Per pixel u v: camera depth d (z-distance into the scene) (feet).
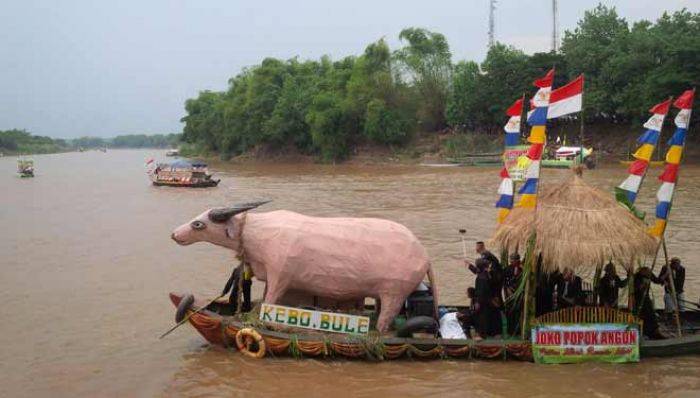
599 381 34.47
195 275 60.44
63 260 68.08
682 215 87.04
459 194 121.39
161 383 34.86
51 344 41.47
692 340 37.37
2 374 36.47
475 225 84.48
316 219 40.81
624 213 37.52
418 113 251.19
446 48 254.06
